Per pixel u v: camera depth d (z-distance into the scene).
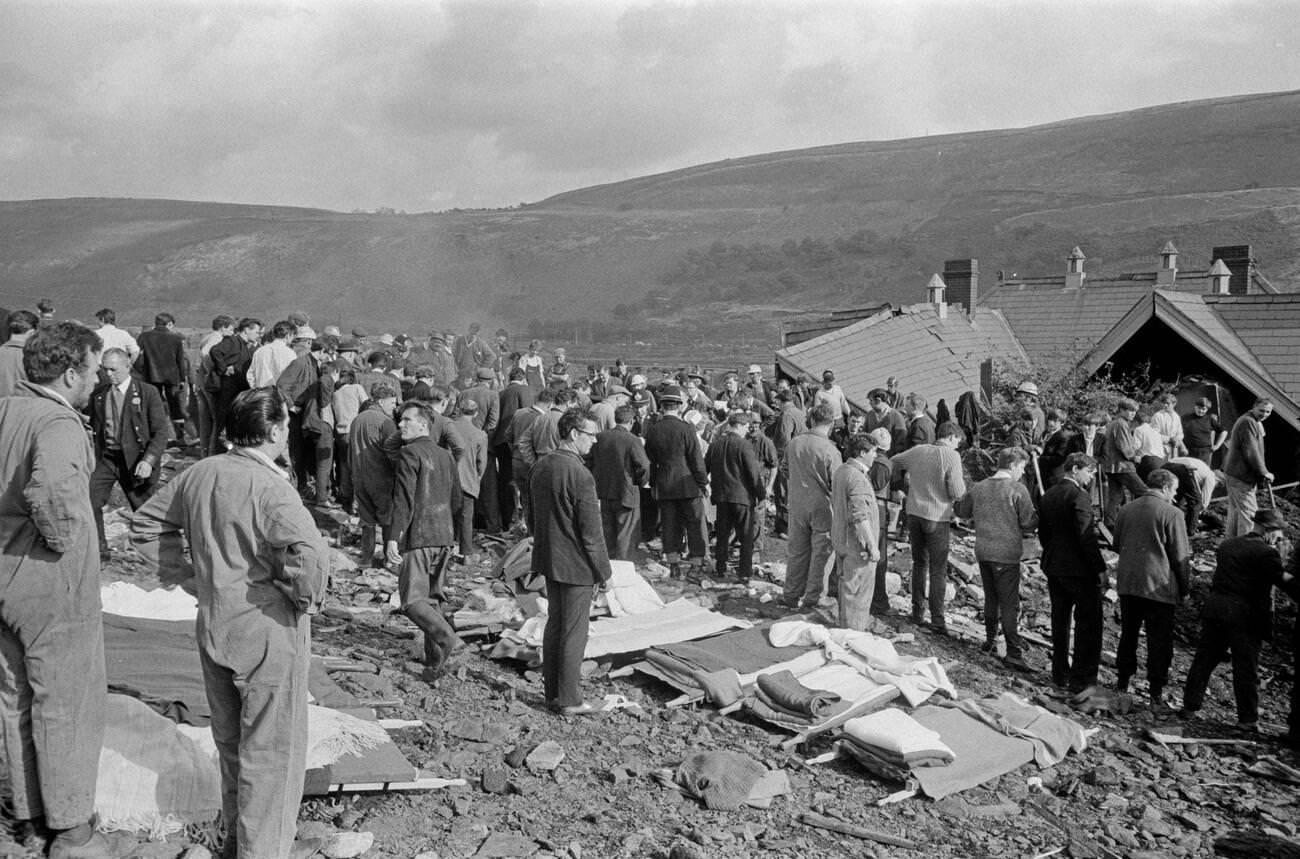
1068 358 26.14
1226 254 33.91
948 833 6.75
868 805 7.00
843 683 8.38
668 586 11.31
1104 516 14.73
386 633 9.02
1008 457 10.60
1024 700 9.42
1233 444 14.41
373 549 11.05
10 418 4.61
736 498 11.73
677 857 5.80
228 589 4.47
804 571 10.95
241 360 13.58
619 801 6.52
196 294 188.62
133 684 6.12
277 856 4.59
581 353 121.12
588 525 7.51
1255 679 9.84
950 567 13.71
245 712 4.52
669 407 11.77
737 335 151.88
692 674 8.34
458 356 19.73
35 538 4.61
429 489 7.79
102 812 5.08
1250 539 9.90
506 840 5.74
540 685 8.23
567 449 7.64
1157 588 10.12
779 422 14.88
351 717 6.25
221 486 4.50
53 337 4.69
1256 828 7.45
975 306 32.22
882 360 27.70
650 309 189.75
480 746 6.93
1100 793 7.78
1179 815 7.51
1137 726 9.59
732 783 6.79
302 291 195.88
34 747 4.71
